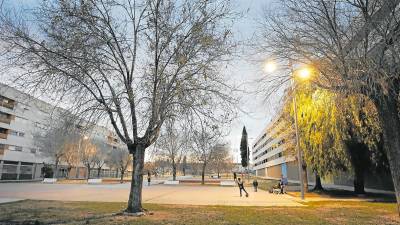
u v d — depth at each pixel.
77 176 71.94
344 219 12.02
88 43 11.69
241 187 24.09
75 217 11.77
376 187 29.31
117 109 12.25
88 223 10.50
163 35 12.22
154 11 12.27
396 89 11.54
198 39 12.05
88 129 12.46
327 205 17.39
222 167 85.06
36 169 62.75
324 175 22.45
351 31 11.12
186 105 11.97
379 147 18.66
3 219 11.19
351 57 10.65
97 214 12.61
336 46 11.20
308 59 12.11
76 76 11.62
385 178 27.42
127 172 96.81
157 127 12.48
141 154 13.16
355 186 24.45
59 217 11.74
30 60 11.06
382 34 10.45
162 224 10.55
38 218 11.47
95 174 82.31
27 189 29.70
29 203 16.53
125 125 12.85
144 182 50.41
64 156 54.09
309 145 23.23
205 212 13.80
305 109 22.23
